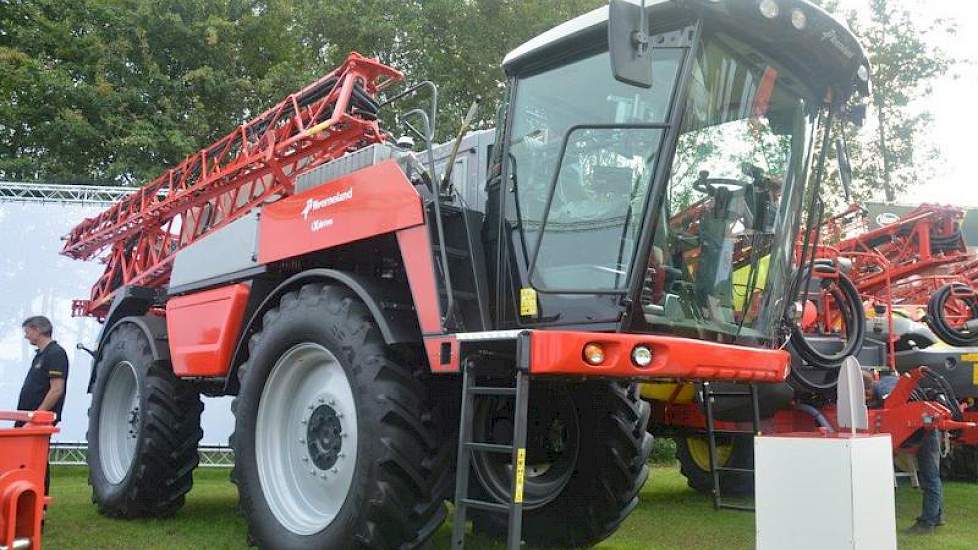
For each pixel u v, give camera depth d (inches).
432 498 161.5
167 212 296.0
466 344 149.7
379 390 159.8
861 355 315.3
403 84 629.0
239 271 220.5
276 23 698.8
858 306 286.8
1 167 598.9
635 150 155.7
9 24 669.3
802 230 193.0
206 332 224.8
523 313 159.8
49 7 667.4
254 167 258.4
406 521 158.1
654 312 155.3
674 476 411.8
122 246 324.8
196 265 242.1
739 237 172.2
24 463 116.6
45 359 257.0
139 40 643.5
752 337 177.0
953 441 356.2
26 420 119.2
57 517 256.2
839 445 127.6
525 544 213.5
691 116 156.5
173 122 615.5
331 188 190.1
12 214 413.7
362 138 245.8
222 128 646.5
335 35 658.8
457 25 651.5
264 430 189.9
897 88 747.4
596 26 158.7
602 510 201.2
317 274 183.5
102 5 649.6
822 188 187.8
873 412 265.9
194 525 241.4
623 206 154.9
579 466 198.1
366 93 241.9
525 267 163.9
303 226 196.7
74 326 412.2
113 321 290.7
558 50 166.7
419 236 162.7
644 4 140.9
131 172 608.7
